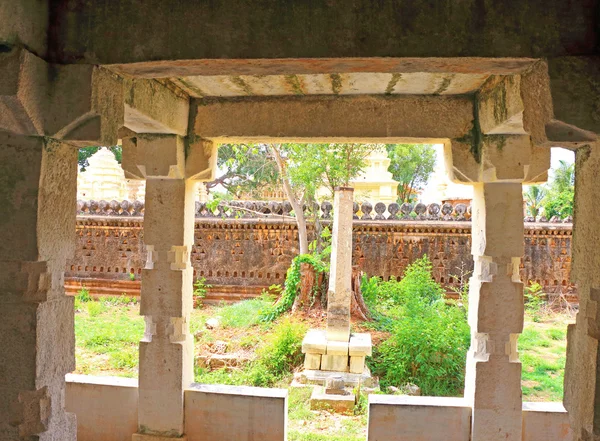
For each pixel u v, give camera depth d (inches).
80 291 527.2
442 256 491.5
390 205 501.7
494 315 177.0
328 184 448.5
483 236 177.9
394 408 185.8
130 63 105.8
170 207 188.5
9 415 112.0
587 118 97.2
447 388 320.5
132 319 455.5
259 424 189.5
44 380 114.8
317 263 422.3
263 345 360.2
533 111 105.8
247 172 651.5
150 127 167.2
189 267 197.5
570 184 751.1
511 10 99.3
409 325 335.3
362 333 362.0
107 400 198.5
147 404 190.4
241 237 509.0
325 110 177.6
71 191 122.1
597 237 102.5
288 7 101.7
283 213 502.0
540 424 183.2
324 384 306.8
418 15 100.1
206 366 339.3
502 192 175.3
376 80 158.2
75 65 106.4
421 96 175.8
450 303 448.8
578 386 108.9
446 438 183.9
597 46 97.8
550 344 410.0
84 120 109.2
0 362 111.7
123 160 183.3
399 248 495.8
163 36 104.0
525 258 501.7
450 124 175.0
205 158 185.0
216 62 104.7
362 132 176.4
